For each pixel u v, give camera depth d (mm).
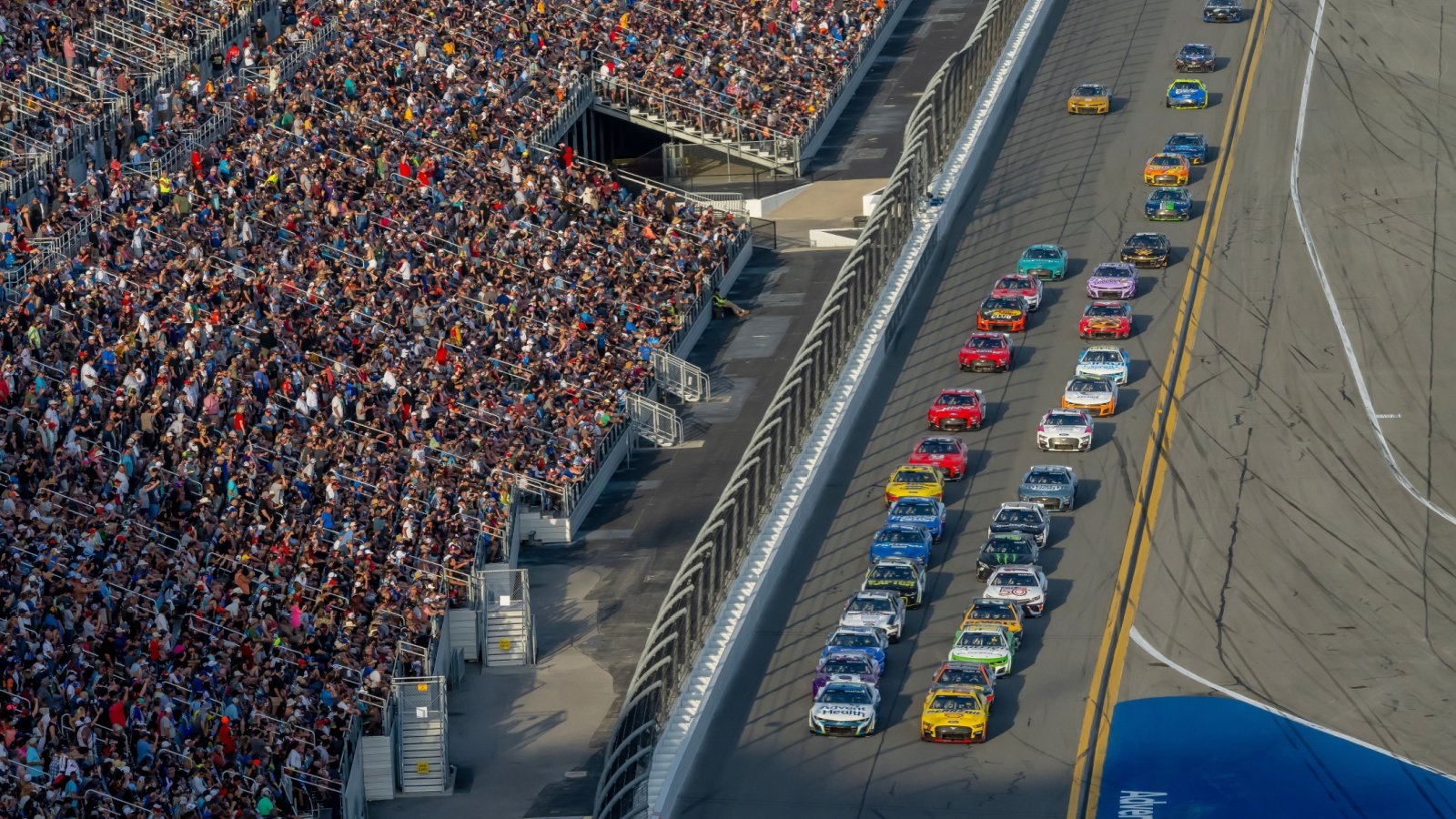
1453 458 151125
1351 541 140125
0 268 146125
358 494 141000
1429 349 168000
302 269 161125
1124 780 112875
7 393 132875
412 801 122000
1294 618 130500
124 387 137250
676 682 119688
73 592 118812
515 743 127375
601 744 126812
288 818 113812
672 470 161500
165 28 184750
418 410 151625
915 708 120688
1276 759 114812
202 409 140750
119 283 147625
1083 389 158875
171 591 123688
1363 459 151250
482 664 136000
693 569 122375
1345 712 119750
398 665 127625
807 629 130375
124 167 164625
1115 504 145000
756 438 139375
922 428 156750
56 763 106875
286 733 118562
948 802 111000
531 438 156125
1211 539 140500
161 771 111875
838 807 111000
